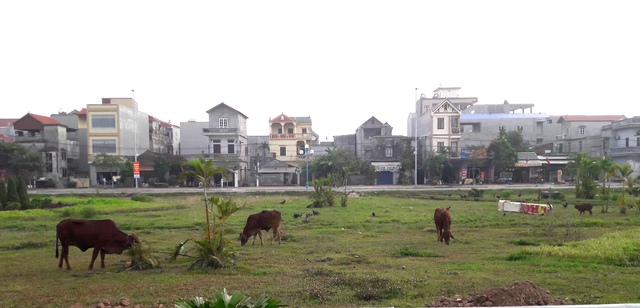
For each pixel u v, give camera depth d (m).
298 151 64.75
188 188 50.69
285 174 60.22
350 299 8.08
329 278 9.65
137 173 48.00
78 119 60.78
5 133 62.75
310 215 22.19
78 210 24.64
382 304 7.74
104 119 55.34
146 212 25.92
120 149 55.59
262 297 4.96
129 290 8.82
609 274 9.73
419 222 20.19
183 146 68.94
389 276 9.67
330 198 29.28
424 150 58.25
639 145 53.84
